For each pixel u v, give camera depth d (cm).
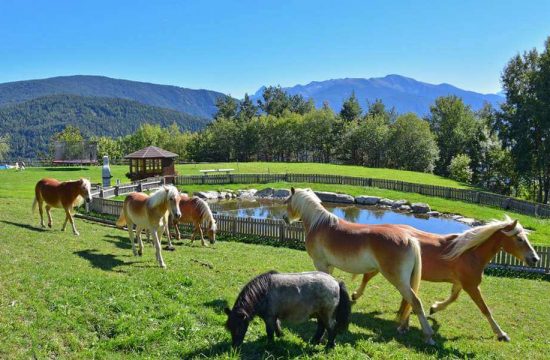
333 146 9375
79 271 1185
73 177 5228
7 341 737
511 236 991
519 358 874
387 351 845
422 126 7862
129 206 1480
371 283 1431
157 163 5091
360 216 3728
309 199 1110
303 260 1803
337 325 816
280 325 921
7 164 8419
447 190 4381
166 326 852
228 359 737
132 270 1284
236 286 1200
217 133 9700
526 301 1346
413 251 927
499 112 5662
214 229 2098
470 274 1006
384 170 6519
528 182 6034
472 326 1078
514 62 5512
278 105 13612
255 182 5212
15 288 964
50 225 1908
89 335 807
